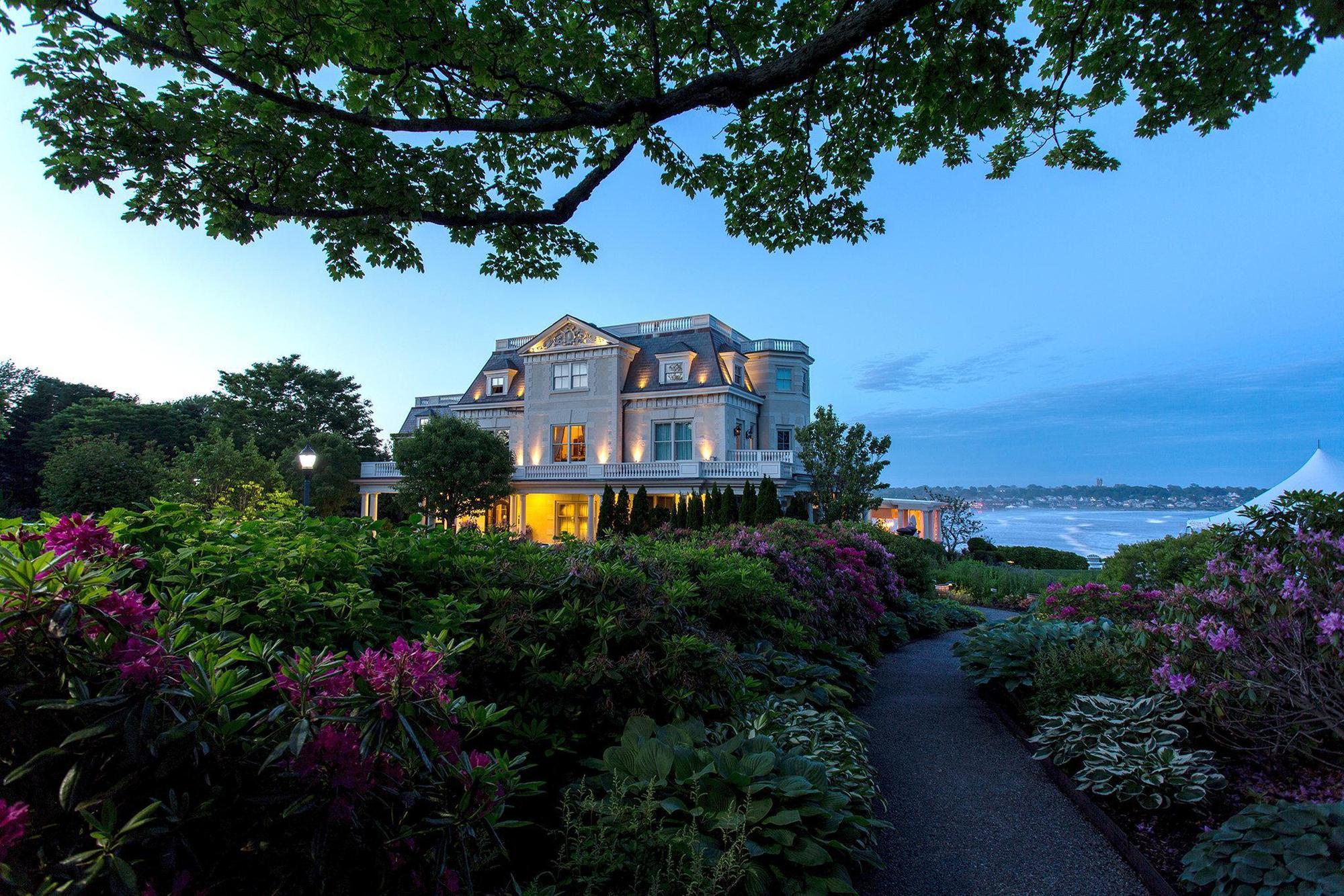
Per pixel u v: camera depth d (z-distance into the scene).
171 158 4.77
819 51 4.30
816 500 22.72
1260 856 2.85
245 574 2.76
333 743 1.51
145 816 1.30
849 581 9.19
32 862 1.28
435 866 1.64
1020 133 6.54
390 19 3.97
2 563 1.44
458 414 32.78
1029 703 6.10
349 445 37.66
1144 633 4.58
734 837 2.96
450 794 1.78
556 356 29.52
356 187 5.00
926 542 23.38
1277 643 3.71
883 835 4.07
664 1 5.32
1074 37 5.26
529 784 2.11
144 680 1.42
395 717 1.63
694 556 6.14
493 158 6.15
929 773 5.08
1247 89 5.14
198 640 1.82
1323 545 3.81
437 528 4.44
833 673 6.49
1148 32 5.11
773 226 7.12
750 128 6.36
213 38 4.11
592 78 5.75
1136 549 11.12
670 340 29.38
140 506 3.05
